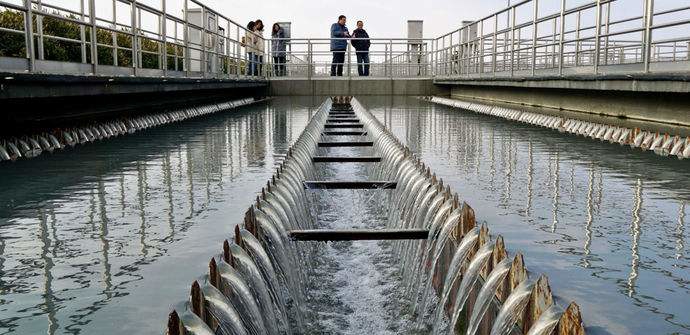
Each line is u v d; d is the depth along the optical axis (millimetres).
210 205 7047
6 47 16203
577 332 2785
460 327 4480
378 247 6410
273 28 36344
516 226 6172
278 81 35406
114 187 8070
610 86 13148
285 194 6004
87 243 5586
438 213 5328
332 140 15805
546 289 3197
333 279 5652
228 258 3865
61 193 7672
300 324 4766
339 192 9039
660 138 11648
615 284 4625
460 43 28750
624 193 7652
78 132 12977
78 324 3994
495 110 22406
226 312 3355
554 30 17656
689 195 7500
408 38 36406
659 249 5398
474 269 4184
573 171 9375
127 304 4281
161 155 11188
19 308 4219
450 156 11242
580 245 5535
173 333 2721
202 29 20453
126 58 22969
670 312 4156
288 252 5234
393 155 8688
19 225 6156
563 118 16438
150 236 5805
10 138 10953
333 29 35281
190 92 26344
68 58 18750
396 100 34750
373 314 4969
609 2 13695
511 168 9758
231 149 12125
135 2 14461
